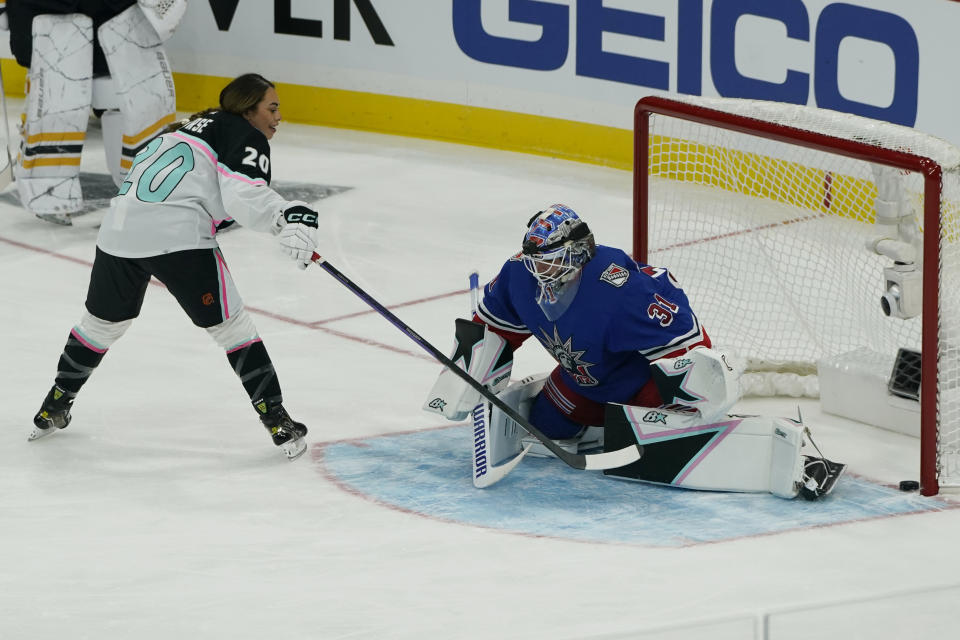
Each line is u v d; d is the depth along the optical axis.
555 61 33.78
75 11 28.77
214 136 16.48
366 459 17.17
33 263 26.67
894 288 17.22
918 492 15.95
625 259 15.89
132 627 12.61
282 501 15.83
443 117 36.25
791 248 23.20
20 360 21.09
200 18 38.97
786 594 13.19
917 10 26.97
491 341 16.61
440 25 35.56
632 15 31.97
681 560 14.04
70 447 17.62
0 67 39.66
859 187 22.27
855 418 18.53
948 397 16.56
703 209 24.59
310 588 13.42
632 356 16.27
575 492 16.03
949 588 10.25
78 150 29.02
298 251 15.92
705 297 22.55
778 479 15.70
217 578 13.69
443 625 12.55
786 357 20.20
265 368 16.92
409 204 30.88
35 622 12.74
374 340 22.25
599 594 13.21
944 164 15.96
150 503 15.79
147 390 19.84
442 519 15.24
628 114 32.78
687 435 15.95
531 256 15.23
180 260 16.38
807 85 29.16
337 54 37.44
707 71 30.88
